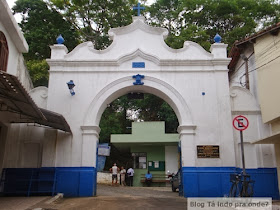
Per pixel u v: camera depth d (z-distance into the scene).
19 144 11.19
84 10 22.98
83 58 11.81
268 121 10.95
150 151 22.17
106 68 11.73
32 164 11.07
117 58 11.77
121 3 23.09
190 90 11.52
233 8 21.44
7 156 10.97
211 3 22.06
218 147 10.92
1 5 8.42
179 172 12.41
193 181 10.60
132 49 11.95
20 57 11.40
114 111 27.47
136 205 8.39
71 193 10.59
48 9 22.67
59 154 10.95
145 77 11.62
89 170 10.78
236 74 15.74
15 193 10.47
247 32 20.27
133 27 12.17
